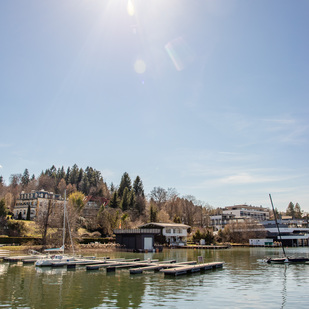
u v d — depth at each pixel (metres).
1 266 37.34
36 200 127.56
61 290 22.20
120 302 18.61
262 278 28.50
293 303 18.62
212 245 91.31
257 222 114.06
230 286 24.11
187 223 126.56
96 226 97.25
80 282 25.70
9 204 133.62
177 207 127.19
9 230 76.94
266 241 100.94
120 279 27.39
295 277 29.22
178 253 63.72
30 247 61.06
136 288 23.03
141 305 17.91
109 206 126.88
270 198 50.41
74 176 196.50
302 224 141.62
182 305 17.98
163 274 30.56
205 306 17.80
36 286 23.80
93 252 64.19
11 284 24.70
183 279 27.55
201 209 145.12
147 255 57.31
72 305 17.83
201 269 34.16
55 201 70.44
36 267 36.06
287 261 43.53
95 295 20.55
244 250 77.56
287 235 115.38
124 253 62.59
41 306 17.61
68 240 64.56
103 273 31.30
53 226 66.94
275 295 20.91
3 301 18.80
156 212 108.25
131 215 118.31
